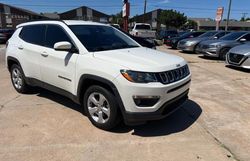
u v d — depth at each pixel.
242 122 4.23
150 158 3.12
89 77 3.71
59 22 4.47
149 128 3.94
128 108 3.40
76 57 3.94
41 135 3.66
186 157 3.15
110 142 3.49
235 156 3.18
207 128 3.98
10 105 4.86
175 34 23.25
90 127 3.93
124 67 3.38
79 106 4.83
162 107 3.46
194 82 7.02
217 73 8.41
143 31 21.02
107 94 3.58
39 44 4.74
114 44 4.46
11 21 49.59
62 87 4.32
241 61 8.69
